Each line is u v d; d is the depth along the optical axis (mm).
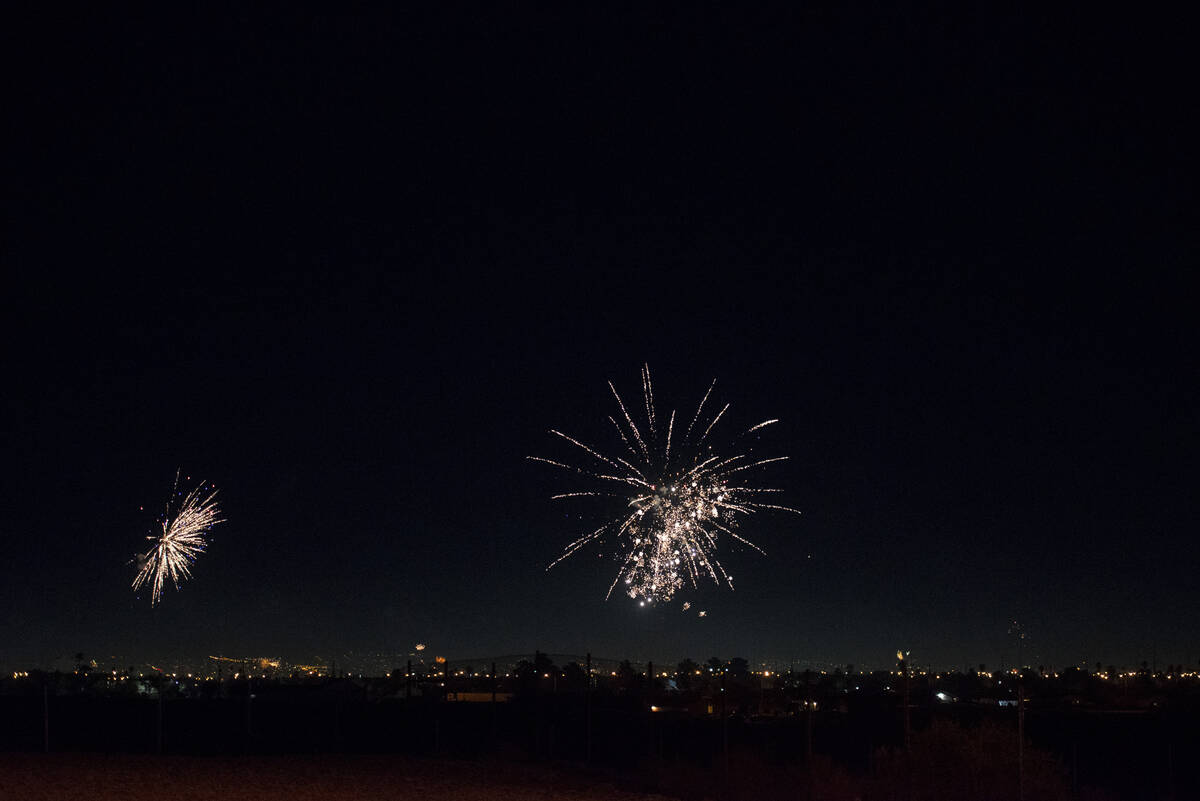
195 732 41312
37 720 42688
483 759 35125
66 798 21328
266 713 47188
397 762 32594
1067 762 34125
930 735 27984
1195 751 36781
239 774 27156
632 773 31875
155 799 21922
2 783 22922
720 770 29922
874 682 57781
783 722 46531
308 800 23062
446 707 49875
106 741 37625
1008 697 49688
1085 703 53656
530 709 48688
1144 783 31000
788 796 26609
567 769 32906
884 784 26781
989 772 26641
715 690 53156
